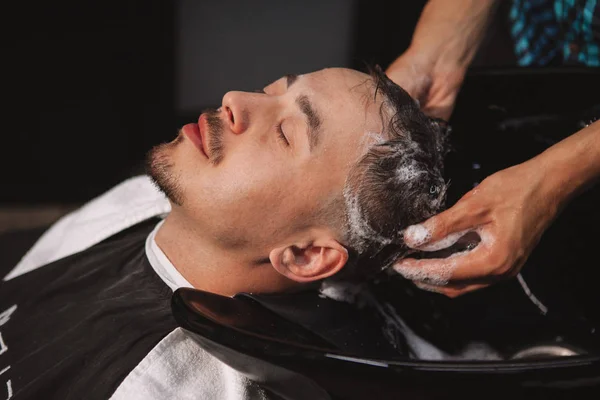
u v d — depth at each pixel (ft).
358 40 7.96
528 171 3.29
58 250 4.19
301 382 2.78
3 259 5.41
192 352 3.28
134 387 3.19
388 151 3.46
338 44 8.01
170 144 3.58
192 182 3.43
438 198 3.59
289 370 2.74
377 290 3.90
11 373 3.46
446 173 3.96
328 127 3.44
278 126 3.46
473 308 3.98
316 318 3.50
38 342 3.56
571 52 4.55
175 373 3.24
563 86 4.16
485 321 3.95
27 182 8.07
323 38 7.98
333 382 2.72
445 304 3.99
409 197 3.49
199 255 3.59
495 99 4.22
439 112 4.16
